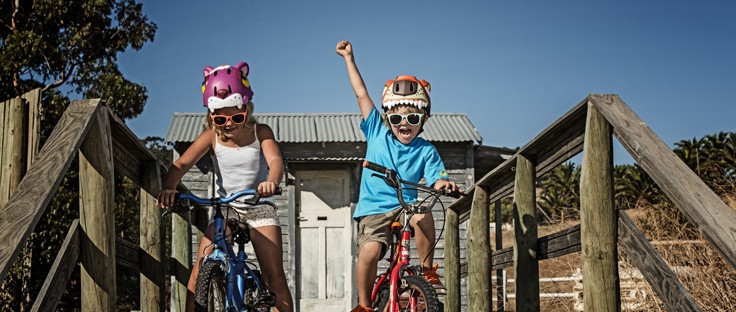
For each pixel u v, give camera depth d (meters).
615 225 3.14
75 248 3.24
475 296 5.31
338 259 11.98
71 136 2.88
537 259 4.27
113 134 3.85
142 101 18.38
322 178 12.16
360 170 12.10
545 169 4.16
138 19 18.89
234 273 3.59
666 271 2.68
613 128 3.00
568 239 3.65
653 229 6.71
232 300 3.51
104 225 3.32
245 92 3.88
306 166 12.12
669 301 2.68
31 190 2.49
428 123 12.82
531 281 4.23
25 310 6.26
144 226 4.71
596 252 3.12
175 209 3.72
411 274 3.88
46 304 2.81
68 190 13.23
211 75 3.87
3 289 6.22
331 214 12.07
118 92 17.95
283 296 4.02
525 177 4.33
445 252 6.29
